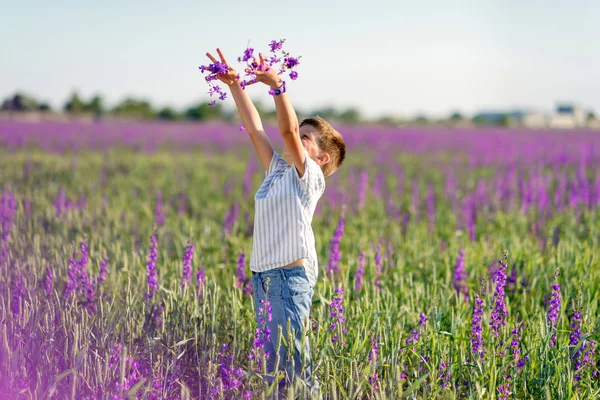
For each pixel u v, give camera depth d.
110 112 73.75
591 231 9.93
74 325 4.68
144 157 24.05
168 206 12.16
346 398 4.21
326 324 5.11
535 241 9.66
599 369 5.08
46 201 11.30
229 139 34.19
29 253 7.50
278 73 4.15
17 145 27.06
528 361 4.90
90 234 8.70
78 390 4.19
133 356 4.72
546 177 15.91
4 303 5.33
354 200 13.73
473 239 9.45
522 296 6.76
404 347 4.78
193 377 4.90
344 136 35.88
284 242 4.43
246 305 5.88
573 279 6.73
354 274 7.05
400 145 31.72
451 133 41.62
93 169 19.44
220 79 4.48
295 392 4.04
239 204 13.27
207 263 7.65
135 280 6.57
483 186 13.48
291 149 4.33
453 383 4.61
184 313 5.21
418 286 6.61
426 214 12.52
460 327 5.27
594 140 35.53
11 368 4.22
